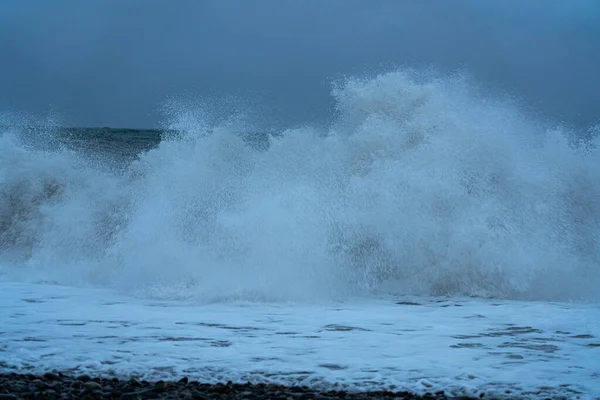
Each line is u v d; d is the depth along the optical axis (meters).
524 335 6.20
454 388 4.36
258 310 7.72
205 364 5.01
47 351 5.39
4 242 13.34
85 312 7.43
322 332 6.32
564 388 4.36
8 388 4.25
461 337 6.10
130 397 4.07
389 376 4.68
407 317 7.28
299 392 4.28
